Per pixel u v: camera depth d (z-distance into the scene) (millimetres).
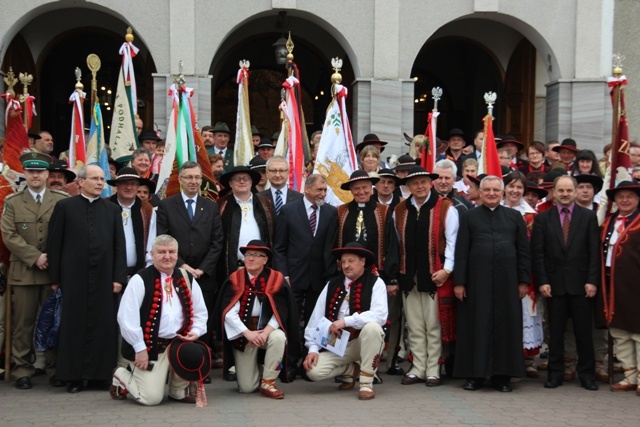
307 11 14508
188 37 14242
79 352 7195
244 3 14406
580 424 6281
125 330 6738
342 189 8656
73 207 7344
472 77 20000
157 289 6816
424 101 20594
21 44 16078
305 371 7355
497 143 11602
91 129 9859
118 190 7711
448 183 8281
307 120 19266
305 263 7914
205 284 7707
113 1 14180
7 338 7598
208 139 12031
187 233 7707
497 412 6629
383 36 14617
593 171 9547
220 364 8492
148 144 11125
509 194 8281
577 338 7648
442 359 7750
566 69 14969
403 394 7281
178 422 6199
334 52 17688
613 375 8031
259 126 19094
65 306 7203
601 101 14898
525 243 7578
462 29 17406
